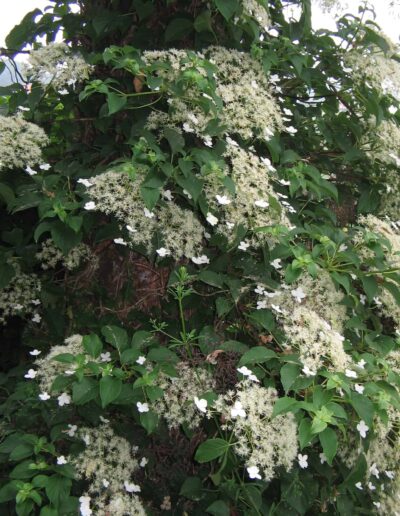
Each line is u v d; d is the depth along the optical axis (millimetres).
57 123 3020
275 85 2852
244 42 2793
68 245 2293
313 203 2871
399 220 3143
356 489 2482
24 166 2648
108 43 2812
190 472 2336
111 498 2098
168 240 2303
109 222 2568
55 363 2180
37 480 1939
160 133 2445
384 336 2420
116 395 1957
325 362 2107
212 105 2365
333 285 2414
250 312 2416
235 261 2402
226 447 1985
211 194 2334
